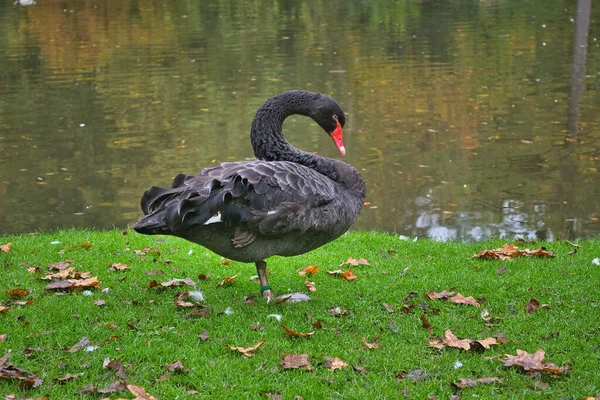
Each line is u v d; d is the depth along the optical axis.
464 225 8.48
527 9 27.20
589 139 11.70
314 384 4.05
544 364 4.23
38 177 10.34
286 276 6.12
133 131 12.58
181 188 4.68
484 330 4.79
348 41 21.34
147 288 5.67
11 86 16.23
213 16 27.59
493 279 5.85
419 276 6.02
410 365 4.31
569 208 8.95
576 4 28.02
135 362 4.31
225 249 4.83
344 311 5.14
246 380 4.09
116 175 10.41
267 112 5.43
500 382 4.09
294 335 4.68
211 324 4.89
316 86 15.59
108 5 30.67
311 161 5.36
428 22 24.81
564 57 18.20
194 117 13.38
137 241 7.16
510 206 9.07
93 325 4.84
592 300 5.34
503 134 12.07
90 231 7.93
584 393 3.96
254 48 20.41
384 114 13.34
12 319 4.88
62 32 23.95
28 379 3.96
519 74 16.52
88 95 15.22
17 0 31.66
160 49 20.59
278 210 4.64
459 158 10.92
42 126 12.95
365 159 10.91
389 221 8.63
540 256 6.59
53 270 6.12
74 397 3.88
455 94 14.76
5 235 7.76
